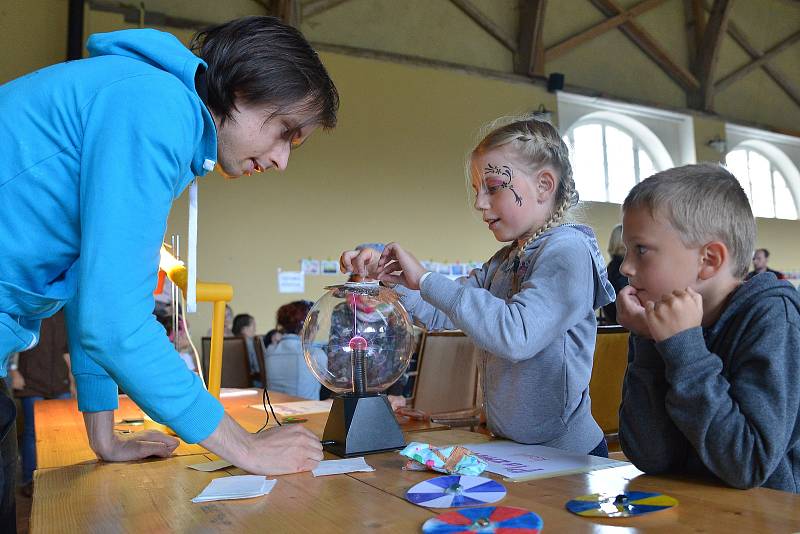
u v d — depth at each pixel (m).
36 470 1.01
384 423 1.04
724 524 0.63
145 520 0.72
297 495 0.79
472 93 7.02
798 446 0.85
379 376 1.09
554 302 1.09
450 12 7.12
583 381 1.21
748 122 8.84
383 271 1.33
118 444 1.08
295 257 6.02
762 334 0.81
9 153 0.83
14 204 0.83
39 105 0.83
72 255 0.90
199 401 0.85
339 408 1.05
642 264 0.89
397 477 0.86
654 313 0.82
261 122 0.92
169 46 0.91
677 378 0.79
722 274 0.87
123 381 0.81
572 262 1.12
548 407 1.18
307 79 0.91
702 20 8.59
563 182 1.27
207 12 6.00
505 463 0.93
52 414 1.76
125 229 0.78
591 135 8.04
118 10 5.54
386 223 6.43
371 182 6.40
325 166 6.21
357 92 6.44
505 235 1.28
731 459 0.76
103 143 0.80
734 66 9.01
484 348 1.12
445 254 6.67
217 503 0.77
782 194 9.38
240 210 5.85
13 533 1.24
